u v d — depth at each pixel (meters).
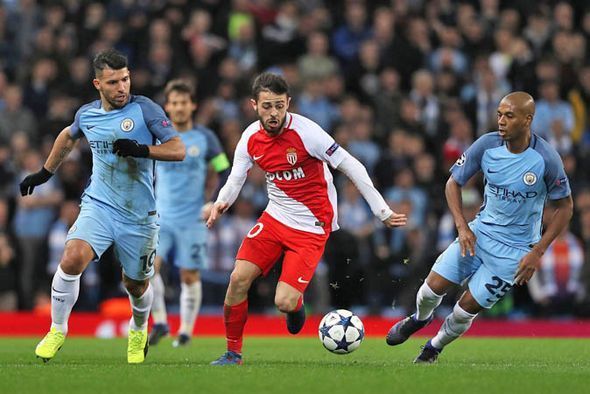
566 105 66.25
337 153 30.64
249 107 64.31
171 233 42.97
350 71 70.56
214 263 58.66
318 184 31.11
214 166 43.41
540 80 68.00
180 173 42.84
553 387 25.05
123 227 30.81
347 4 74.75
